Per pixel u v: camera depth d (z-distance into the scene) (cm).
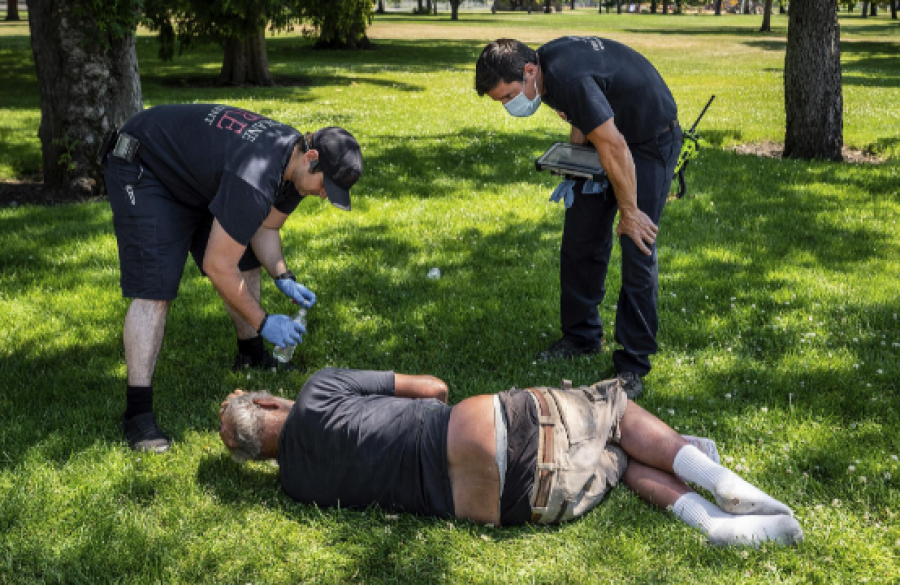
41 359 445
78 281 567
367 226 704
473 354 452
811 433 350
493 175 909
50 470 333
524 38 4019
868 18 6581
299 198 377
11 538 291
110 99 836
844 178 855
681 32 4784
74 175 838
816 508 297
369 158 995
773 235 658
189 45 1786
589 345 450
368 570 277
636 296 391
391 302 534
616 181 362
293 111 1425
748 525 279
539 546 285
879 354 432
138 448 352
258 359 439
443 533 289
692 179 863
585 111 351
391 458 294
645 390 404
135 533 293
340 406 300
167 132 342
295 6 1816
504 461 281
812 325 471
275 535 293
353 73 2258
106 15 804
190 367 438
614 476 301
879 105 1483
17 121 1271
